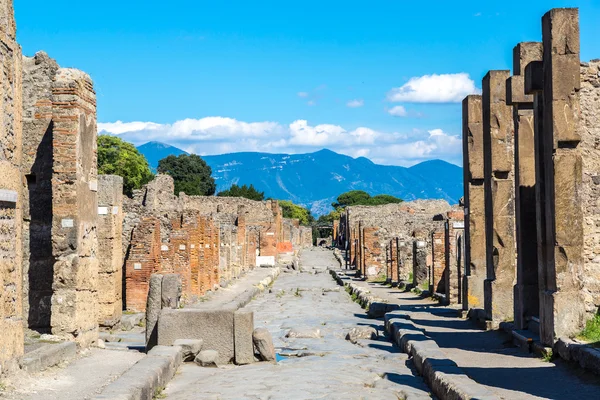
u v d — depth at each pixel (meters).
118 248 22.03
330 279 54.22
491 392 10.97
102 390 11.16
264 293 40.31
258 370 15.28
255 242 67.00
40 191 17.11
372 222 72.31
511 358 16.05
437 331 21.25
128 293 25.25
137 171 91.81
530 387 12.64
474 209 24.69
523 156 19.00
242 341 16.16
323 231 157.75
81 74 17.06
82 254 16.75
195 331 16.25
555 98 15.80
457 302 29.06
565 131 15.77
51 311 16.36
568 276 15.66
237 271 49.97
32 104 17.61
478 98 24.89
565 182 15.72
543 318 16.09
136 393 11.16
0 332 11.73
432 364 13.55
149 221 25.64
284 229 104.06
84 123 17.14
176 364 14.92
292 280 53.03
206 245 36.81
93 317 17.16
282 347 18.84
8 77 12.39
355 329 20.66
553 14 15.84
